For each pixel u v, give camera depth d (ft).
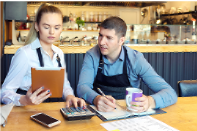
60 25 4.15
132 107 3.47
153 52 11.51
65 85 4.75
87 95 4.08
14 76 4.29
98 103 3.56
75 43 12.60
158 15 19.07
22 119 3.11
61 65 4.92
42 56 4.53
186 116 3.33
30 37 4.56
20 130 2.73
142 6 21.25
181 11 18.51
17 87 4.35
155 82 4.76
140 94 3.54
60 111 3.48
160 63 11.63
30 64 4.45
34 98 3.22
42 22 4.01
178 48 11.74
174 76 11.90
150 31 12.95
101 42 4.48
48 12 4.00
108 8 21.13
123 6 20.98
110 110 3.49
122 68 5.07
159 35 13.14
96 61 5.06
